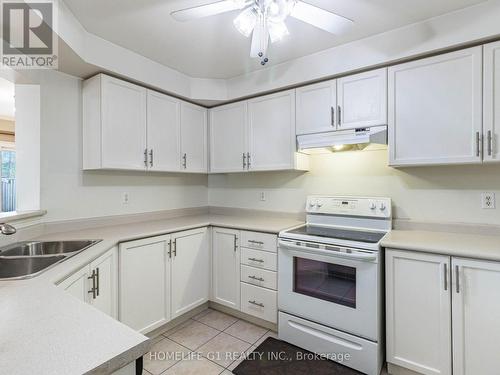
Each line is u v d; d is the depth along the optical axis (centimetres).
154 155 250
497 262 144
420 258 165
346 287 189
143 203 277
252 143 275
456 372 155
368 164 242
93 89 218
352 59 212
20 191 205
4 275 150
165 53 230
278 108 257
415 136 192
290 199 286
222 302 259
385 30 197
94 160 218
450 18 176
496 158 168
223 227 258
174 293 233
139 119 238
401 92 197
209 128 309
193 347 209
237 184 327
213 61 245
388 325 176
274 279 227
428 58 188
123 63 219
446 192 208
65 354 65
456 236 191
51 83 211
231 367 186
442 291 159
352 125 217
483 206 196
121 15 176
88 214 233
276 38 157
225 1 138
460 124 178
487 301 148
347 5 167
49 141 210
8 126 464
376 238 194
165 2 163
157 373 180
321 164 266
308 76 233
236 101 287
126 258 197
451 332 157
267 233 231
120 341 71
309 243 199
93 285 160
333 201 244
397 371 176
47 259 154
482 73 171
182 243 241
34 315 85
